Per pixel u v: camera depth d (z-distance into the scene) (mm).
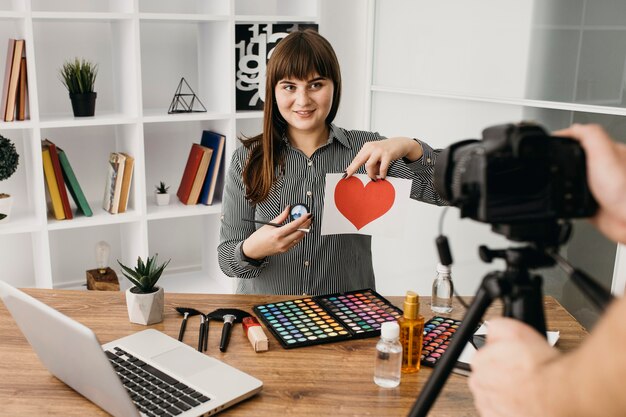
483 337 1272
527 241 674
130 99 2646
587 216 661
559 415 500
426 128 2869
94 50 2824
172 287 2992
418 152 1656
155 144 3051
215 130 2926
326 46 1693
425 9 2783
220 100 2836
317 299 1491
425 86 2844
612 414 464
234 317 1386
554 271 2270
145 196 2691
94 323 1381
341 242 1794
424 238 2918
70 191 2643
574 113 2184
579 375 486
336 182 1553
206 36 2887
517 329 597
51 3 2701
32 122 2408
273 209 1801
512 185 651
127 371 1145
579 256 2178
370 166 1538
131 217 2674
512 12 2363
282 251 1552
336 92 1780
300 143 1812
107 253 2748
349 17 3104
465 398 1096
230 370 1151
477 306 719
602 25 2041
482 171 650
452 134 2727
